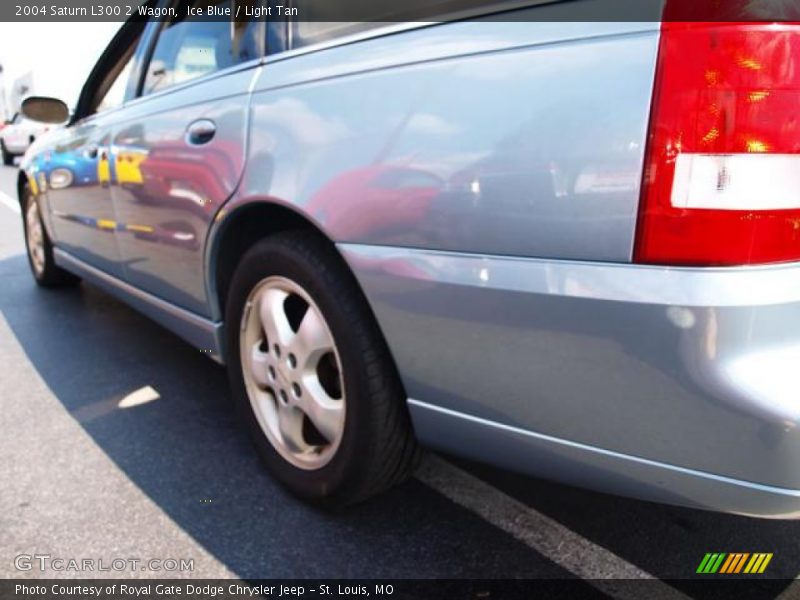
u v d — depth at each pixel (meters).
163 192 2.30
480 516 1.93
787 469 1.11
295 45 1.81
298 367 1.84
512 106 1.25
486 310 1.32
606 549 1.79
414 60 1.43
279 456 2.01
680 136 1.07
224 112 1.97
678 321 1.09
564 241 1.19
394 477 1.77
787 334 1.10
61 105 3.34
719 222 1.07
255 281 1.94
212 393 2.79
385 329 1.53
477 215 1.30
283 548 1.79
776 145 1.06
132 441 2.37
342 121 1.57
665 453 1.20
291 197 1.68
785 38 1.05
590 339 1.19
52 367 3.07
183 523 1.89
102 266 3.23
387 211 1.45
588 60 1.16
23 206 4.50
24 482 2.10
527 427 1.37
